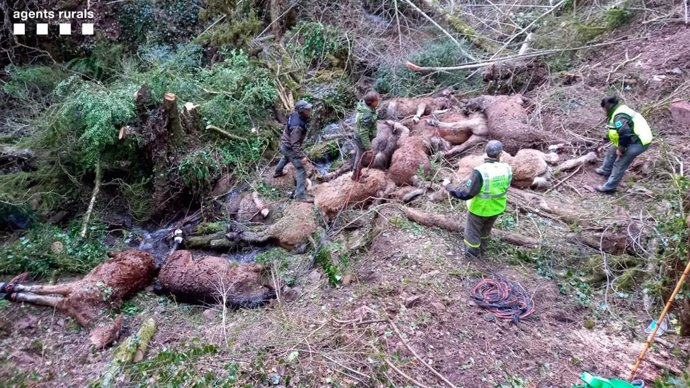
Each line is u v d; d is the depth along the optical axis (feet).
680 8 28.45
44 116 25.85
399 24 36.40
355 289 15.88
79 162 23.82
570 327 14.42
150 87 24.43
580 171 21.44
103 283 16.39
